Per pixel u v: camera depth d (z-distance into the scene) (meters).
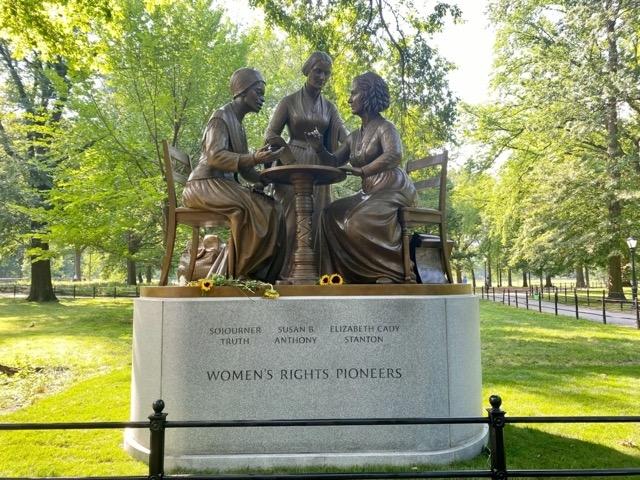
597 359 10.01
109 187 15.47
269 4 12.42
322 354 4.49
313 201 5.71
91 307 22.88
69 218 15.68
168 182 5.24
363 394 4.47
